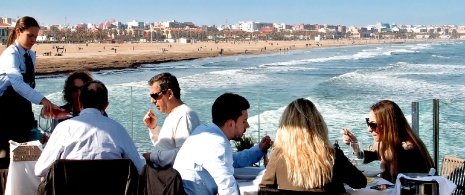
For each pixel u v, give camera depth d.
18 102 5.41
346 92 36.09
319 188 4.07
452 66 68.56
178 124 4.61
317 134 4.06
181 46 195.25
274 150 4.27
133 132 9.70
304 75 58.94
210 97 15.56
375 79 47.56
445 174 5.51
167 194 3.74
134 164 4.26
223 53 137.38
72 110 5.74
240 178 4.76
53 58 95.69
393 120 4.99
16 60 5.39
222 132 4.16
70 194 3.98
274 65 82.25
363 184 4.23
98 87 4.43
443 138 12.52
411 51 135.50
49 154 4.25
